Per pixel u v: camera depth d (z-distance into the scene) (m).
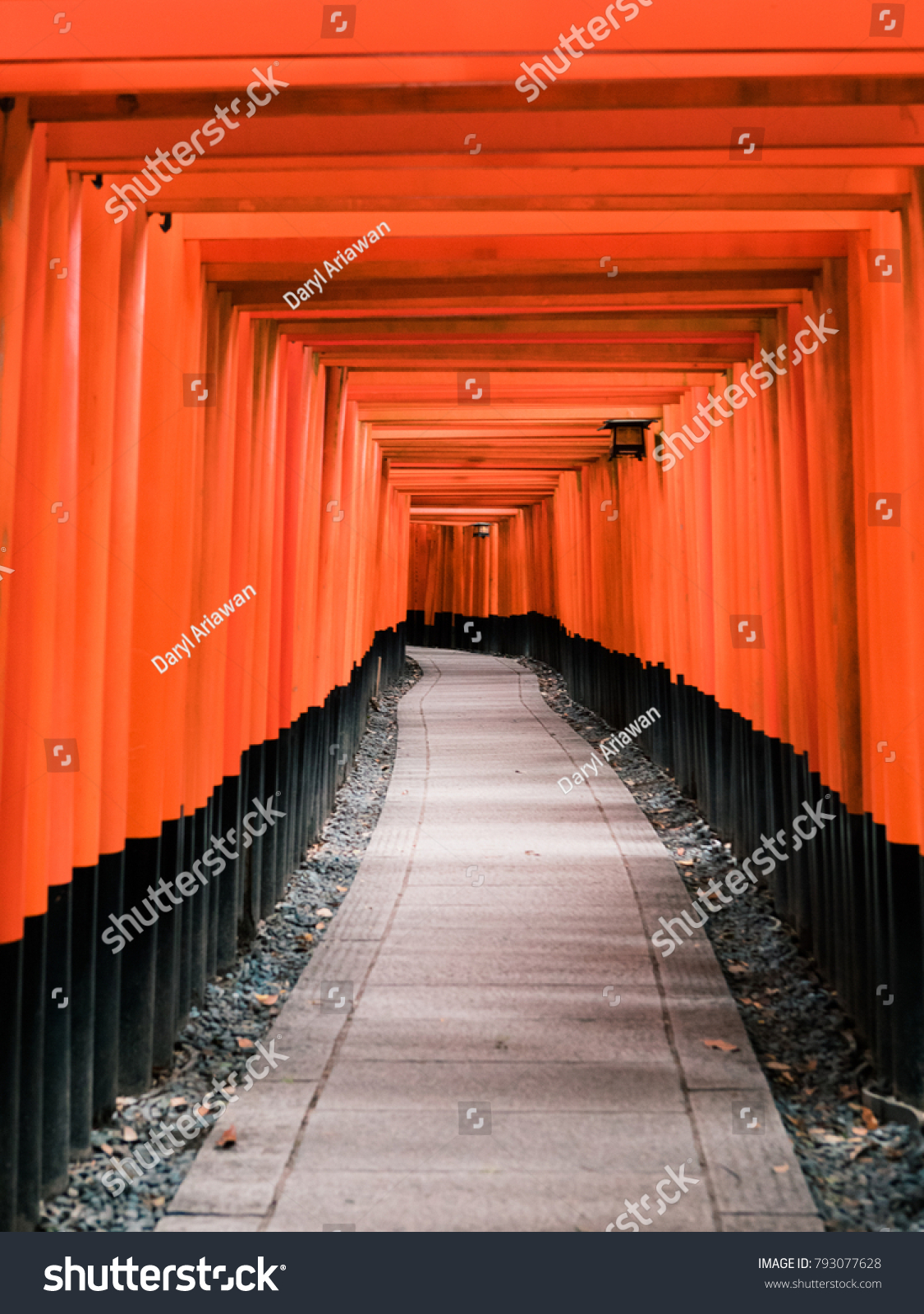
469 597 24.17
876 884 4.27
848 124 3.46
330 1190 3.41
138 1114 4.01
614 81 3.45
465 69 3.29
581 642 14.27
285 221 4.49
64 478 3.46
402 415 9.93
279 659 6.64
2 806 3.08
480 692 15.84
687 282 5.41
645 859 7.18
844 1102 4.06
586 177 3.83
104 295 3.74
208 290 5.13
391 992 5.03
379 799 9.25
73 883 3.67
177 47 3.08
